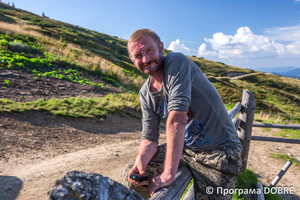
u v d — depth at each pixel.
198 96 1.46
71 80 14.13
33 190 3.43
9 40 18.81
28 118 7.27
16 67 13.28
